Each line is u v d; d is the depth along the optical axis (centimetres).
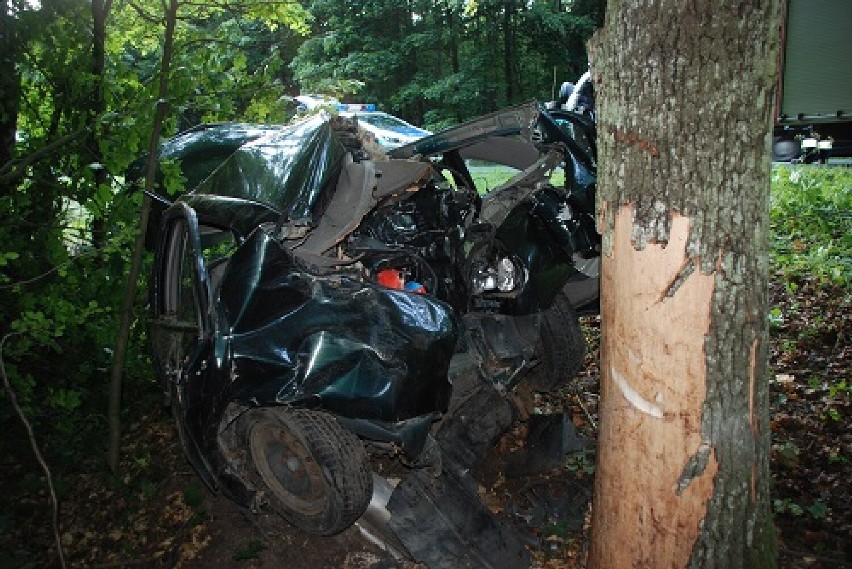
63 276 440
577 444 396
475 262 419
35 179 468
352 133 450
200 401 330
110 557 368
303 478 336
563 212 433
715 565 241
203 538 369
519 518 351
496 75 2445
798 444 385
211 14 546
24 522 400
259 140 416
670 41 218
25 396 443
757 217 226
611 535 255
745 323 229
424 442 312
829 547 307
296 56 2191
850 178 995
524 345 409
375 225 413
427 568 312
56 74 474
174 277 409
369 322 324
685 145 219
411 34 2341
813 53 1168
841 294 583
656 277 227
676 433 233
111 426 437
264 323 323
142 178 455
